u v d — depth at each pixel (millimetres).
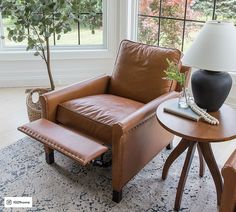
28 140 2510
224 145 2492
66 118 2125
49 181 2031
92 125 1989
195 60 1647
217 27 1630
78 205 1835
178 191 1786
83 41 3652
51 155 2174
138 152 1877
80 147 1748
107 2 3443
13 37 2609
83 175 2098
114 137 1677
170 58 2172
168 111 1816
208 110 1810
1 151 2346
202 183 2041
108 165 2162
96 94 2424
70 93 2230
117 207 1827
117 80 2420
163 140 2184
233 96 3078
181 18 3248
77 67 3674
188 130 1630
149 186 2008
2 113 2938
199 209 1824
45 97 2072
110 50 3648
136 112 1778
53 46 3582
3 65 3494
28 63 3547
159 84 2189
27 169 2145
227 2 2891
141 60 2301
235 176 1257
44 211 1784
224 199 1327
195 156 2316
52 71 3621
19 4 2453
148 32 3537
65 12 2514
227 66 1584
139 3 3469
